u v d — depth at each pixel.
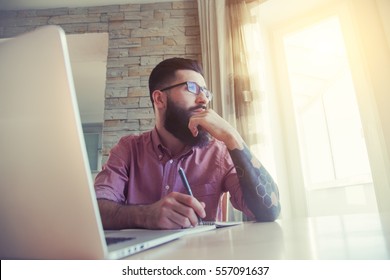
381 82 1.38
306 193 1.73
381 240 0.34
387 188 1.33
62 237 0.27
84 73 2.01
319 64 2.05
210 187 1.15
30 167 0.27
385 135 1.34
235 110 1.61
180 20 1.98
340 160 1.98
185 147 1.24
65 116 0.26
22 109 0.27
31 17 2.03
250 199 0.88
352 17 1.53
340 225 0.51
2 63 0.27
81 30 1.98
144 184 1.16
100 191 1.03
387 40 1.38
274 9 1.81
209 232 0.56
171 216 0.64
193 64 1.38
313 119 2.10
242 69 1.64
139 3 2.02
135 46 1.94
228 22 1.73
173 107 1.28
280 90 1.88
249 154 0.95
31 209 0.27
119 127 1.79
